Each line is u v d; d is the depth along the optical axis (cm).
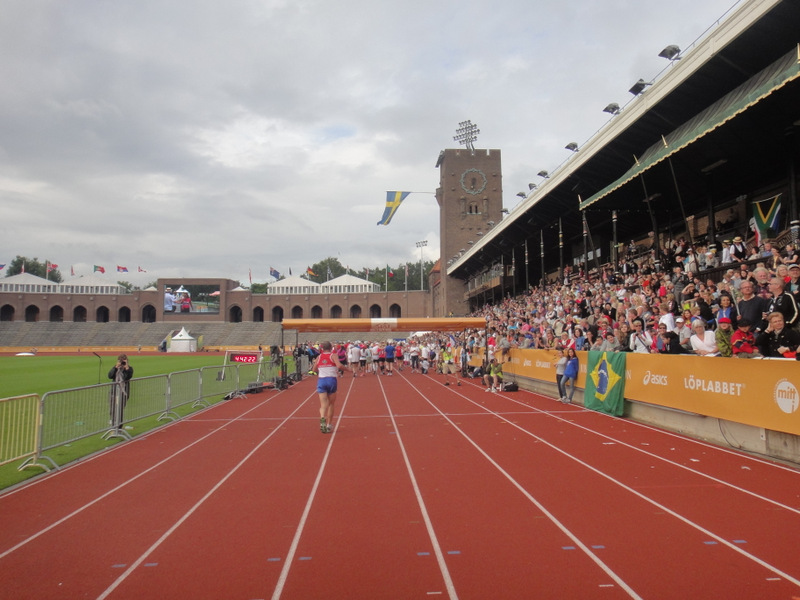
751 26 1318
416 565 456
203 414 1461
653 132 1914
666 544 491
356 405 1592
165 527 560
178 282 8756
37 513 611
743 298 1038
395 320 2548
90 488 713
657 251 2098
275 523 566
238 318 9212
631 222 2891
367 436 1061
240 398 1909
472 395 1838
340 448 947
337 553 484
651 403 1124
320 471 783
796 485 663
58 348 7469
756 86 1311
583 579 425
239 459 873
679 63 1580
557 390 1716
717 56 1455
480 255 4850
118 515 601
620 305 1828
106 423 1079
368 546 500
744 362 841
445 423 1211
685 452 862
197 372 1652
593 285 2483
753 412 821
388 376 2916
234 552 491
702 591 402
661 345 1148
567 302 2500
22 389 2247
